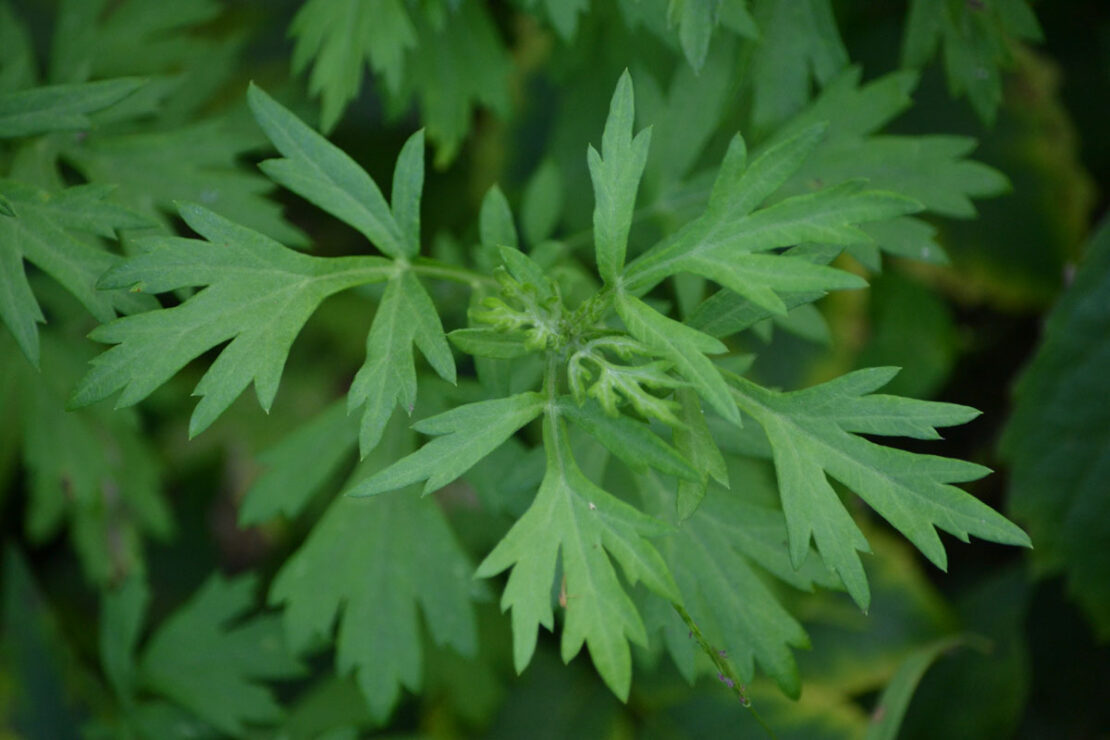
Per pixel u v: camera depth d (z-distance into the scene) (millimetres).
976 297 1027
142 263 749
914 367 1005
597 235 746
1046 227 1006
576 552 737
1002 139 995
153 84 853
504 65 889
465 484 979
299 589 821
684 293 813
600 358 743
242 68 1097
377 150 1124
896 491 738
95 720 925
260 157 1117
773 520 778
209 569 1088
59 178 829
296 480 827
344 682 931
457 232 1093
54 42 893
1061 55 1050
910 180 822
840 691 951
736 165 740
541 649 999
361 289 820
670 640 774
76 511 900
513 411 741
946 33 832
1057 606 1023
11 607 966
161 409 1025
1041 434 925
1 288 772
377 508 824
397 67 843
